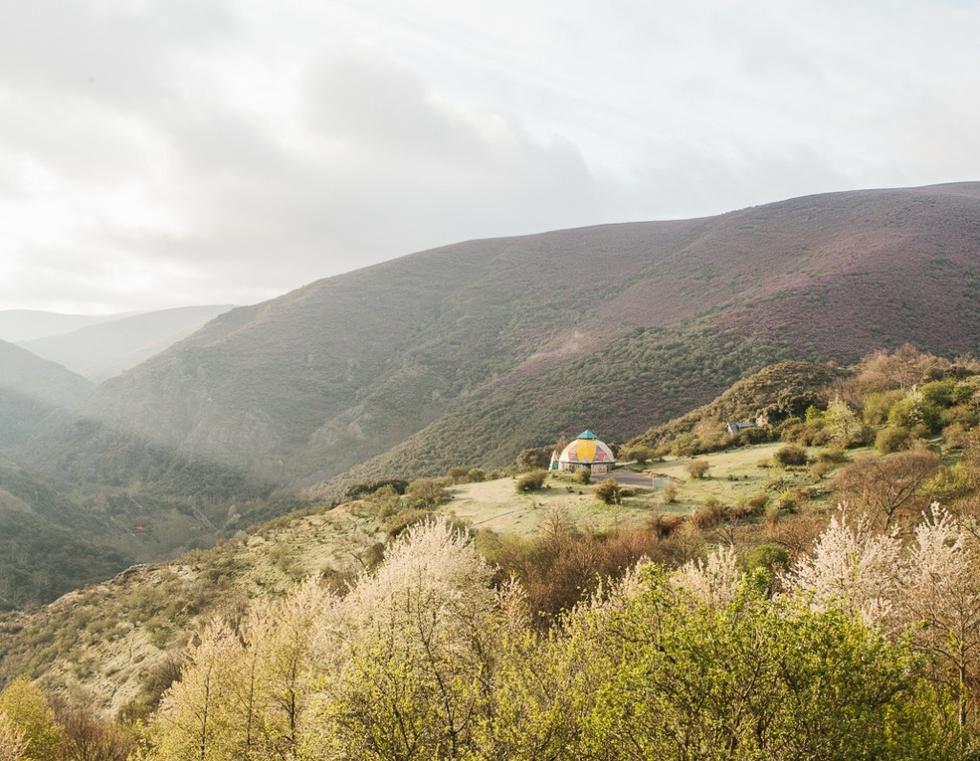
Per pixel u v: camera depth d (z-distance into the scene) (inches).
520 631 518.3
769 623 286.2
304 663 533.6
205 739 523.5
